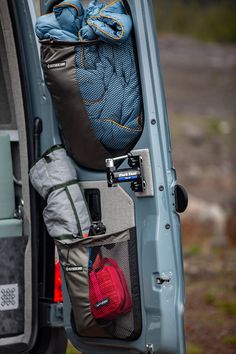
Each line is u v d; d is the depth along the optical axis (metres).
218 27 56.94
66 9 9.88
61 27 9.90
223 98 42.12
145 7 9.68
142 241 9.70
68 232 9.85
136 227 9.79
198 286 17.77
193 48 51.91
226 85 44.16
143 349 9.73
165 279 9.58
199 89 43.44
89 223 9.98
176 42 53.25
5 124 10.62
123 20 9.63
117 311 9.59
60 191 9.95
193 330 15.25
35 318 10.31
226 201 27.47
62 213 9.88
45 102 10.41
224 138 35.81
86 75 9.73
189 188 29.64
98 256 9.83
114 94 9.75
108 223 9.95
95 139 9.85
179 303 9.61
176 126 36.72
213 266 19.03
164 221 9.66
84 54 9.74
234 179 30.88
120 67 9.76
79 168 10.16
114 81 9.75
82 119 9.81
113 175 9.65
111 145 9.88
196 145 34.66
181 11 59.31
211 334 15.02
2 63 10.61
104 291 9.60
